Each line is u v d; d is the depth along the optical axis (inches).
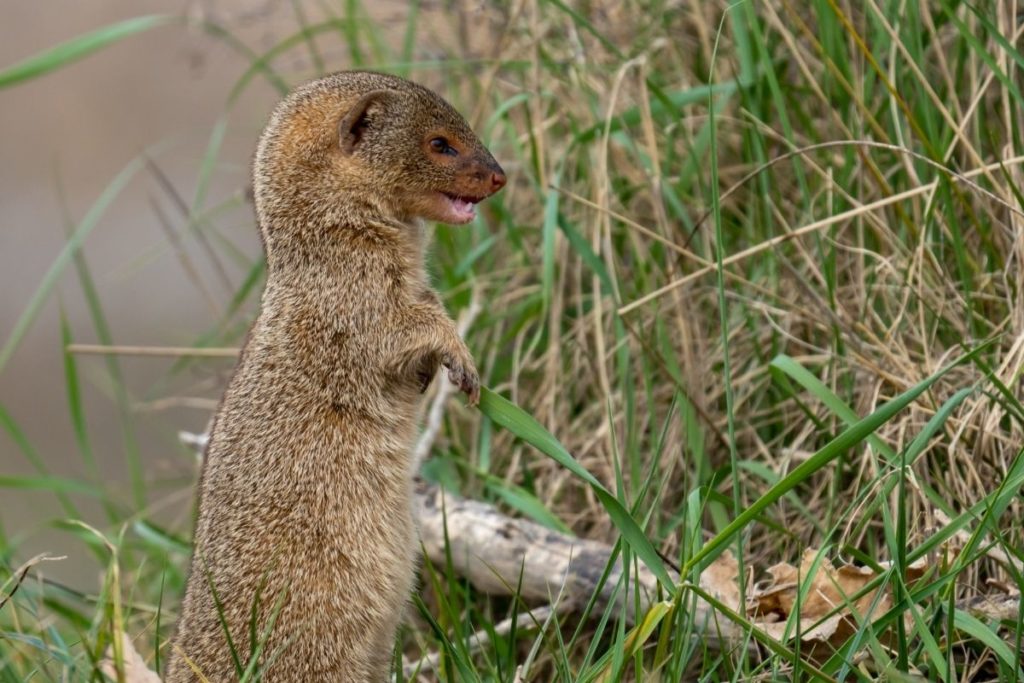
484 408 304.8
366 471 313.9
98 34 451.2
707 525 381.4
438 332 311.7
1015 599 306.5
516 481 418.6
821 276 381.4
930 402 347.3
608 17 464.1
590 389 425.1
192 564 322.0
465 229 462.0
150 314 771.4
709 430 395.2
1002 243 369.7
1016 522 320.5
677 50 454.3
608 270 400.2
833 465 360.5
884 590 277.3
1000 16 366.6
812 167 414.0
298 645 307.0
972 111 369.4
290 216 321.7
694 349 411.2
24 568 300.2
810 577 280.7
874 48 395.5
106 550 423.8
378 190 321.7
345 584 309.9
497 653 304.0
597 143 439.2
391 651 323.3
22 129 929.5
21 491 635.5
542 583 359.3
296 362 315.9
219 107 908.6
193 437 436.5
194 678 305.3
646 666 339.9
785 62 430.6
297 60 539.8
